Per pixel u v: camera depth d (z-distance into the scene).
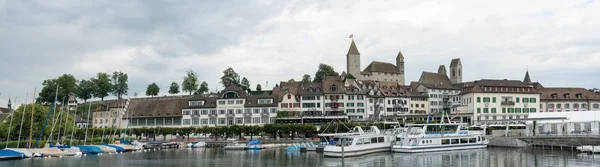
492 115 164.88
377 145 97.69
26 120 120.81
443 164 81.06
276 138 151.12
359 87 183.50
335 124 141.88
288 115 164.88
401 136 99.56
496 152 98.88
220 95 176.50
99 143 128.25
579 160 83.38
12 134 121.19
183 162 89.31
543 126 120.69
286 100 169.25
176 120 173.88
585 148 95.75
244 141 140.00
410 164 81.19
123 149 114.56
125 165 84.69
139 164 86.25
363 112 175.38
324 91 172.00
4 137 122.81
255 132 146.75
